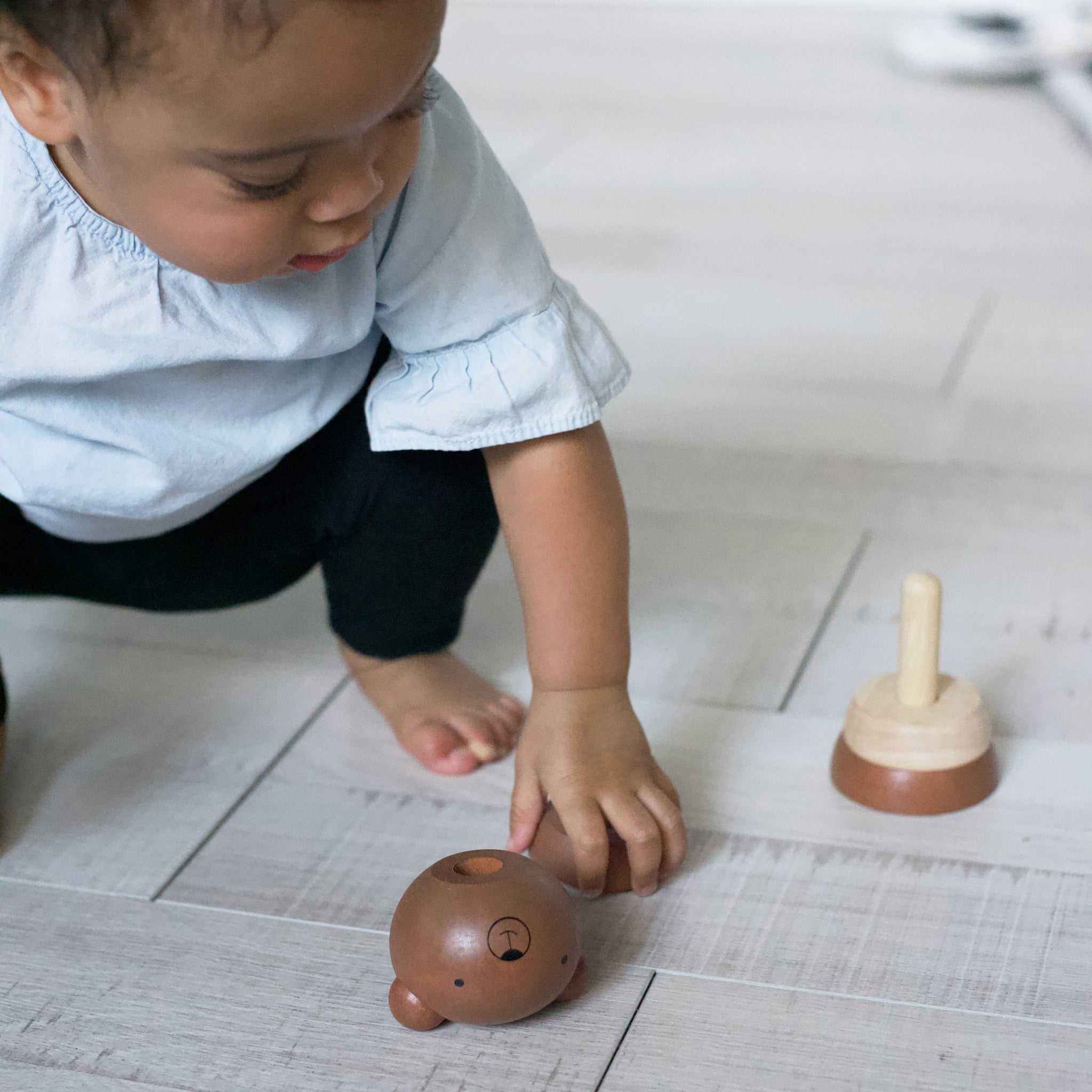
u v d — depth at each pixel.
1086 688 0.93
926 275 1.65
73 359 0.74
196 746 0.94
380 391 0.82
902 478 1.23
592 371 0.81
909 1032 0.67
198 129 0.56
